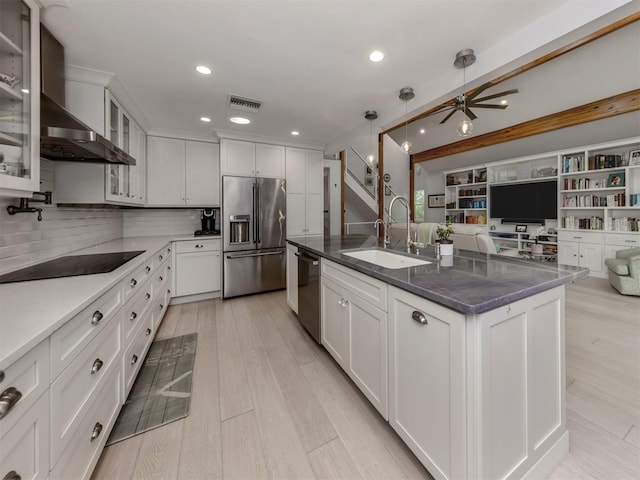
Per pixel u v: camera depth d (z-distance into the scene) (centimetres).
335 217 639
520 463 111
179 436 145
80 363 109
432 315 110
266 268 397
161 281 282
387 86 247
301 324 290
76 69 209
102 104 222
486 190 654
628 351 223
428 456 114
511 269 148
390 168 818
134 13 156
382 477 122
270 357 227
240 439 143
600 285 416
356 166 736
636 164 432
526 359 112
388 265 221
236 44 186
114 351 147
